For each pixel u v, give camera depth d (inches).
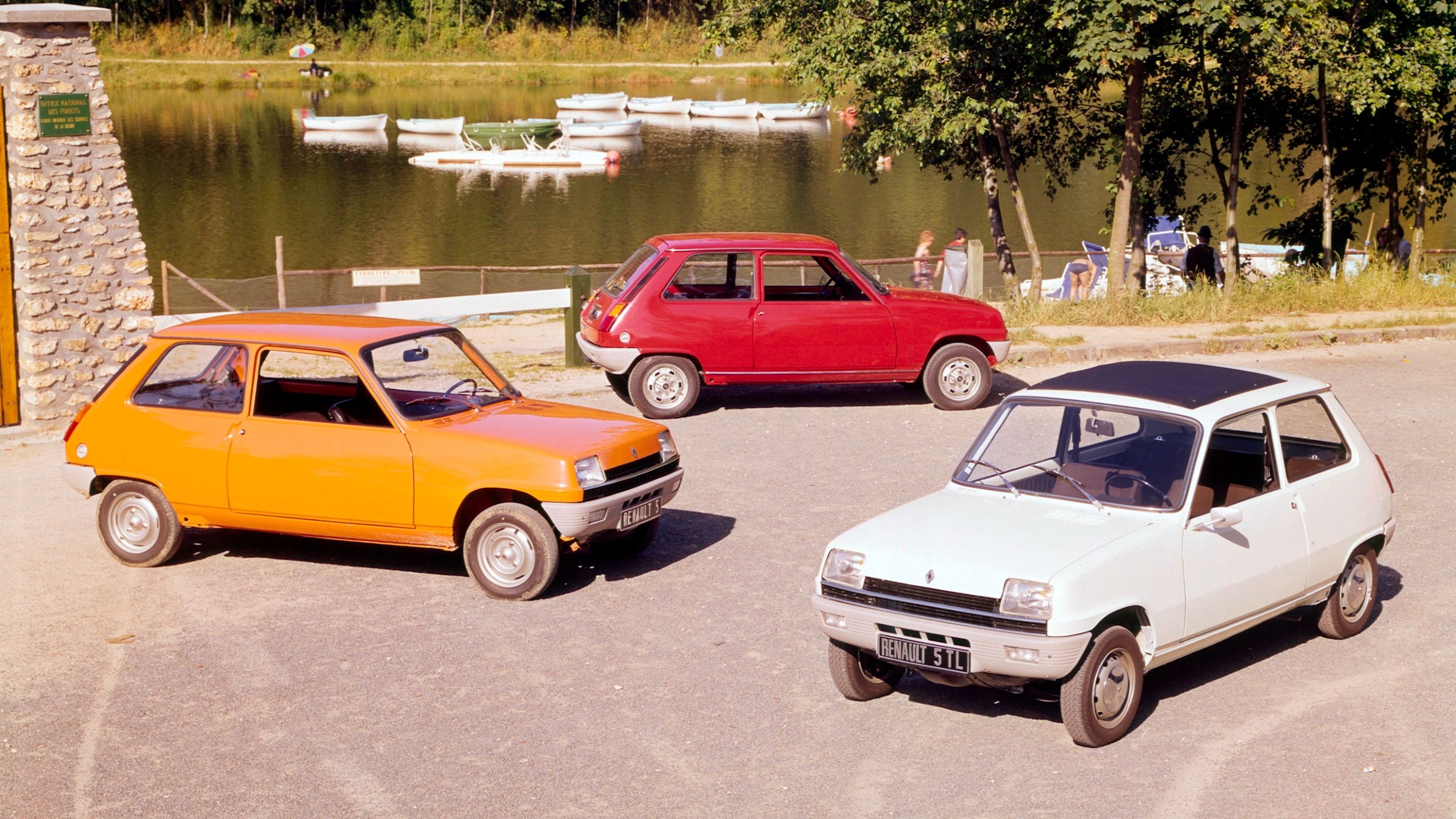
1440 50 772.6
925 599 240.1
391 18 4372.5
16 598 335.9
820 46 790.5
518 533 325.4
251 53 4146.2
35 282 518.3
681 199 1897.1
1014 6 764.6
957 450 474.0
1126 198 773.9
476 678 281.9
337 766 242.5
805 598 327.9
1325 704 260.5
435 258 1396.4
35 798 232.5
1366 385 566.6
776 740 250.5
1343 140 943.0
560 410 364.5
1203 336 664.4
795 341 522.3
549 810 224.5
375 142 2628.0
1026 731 252.5
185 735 257.0
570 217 1724.9
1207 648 291.3
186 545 381.1
